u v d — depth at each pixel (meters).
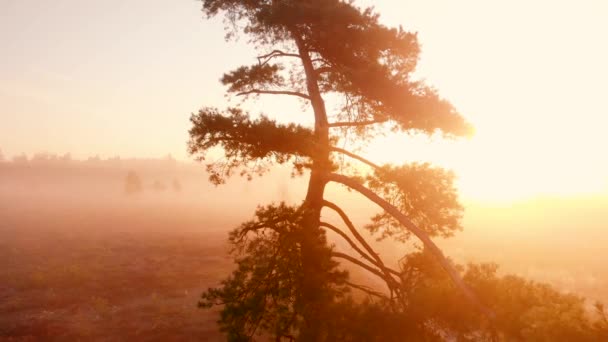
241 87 8.79
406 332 5.04
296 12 7.47
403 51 7.79
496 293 5.11
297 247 6.51
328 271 6.37
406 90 7.41
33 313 19.00
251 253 6.72
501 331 4.54
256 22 8.57
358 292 17.06
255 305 5.89
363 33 7.42
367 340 4.93
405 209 7.32
